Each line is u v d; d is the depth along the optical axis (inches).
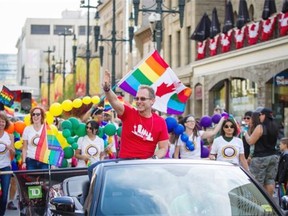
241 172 293.6
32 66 7219.5
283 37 1332.4
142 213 263.4
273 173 563.2
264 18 1405.0
